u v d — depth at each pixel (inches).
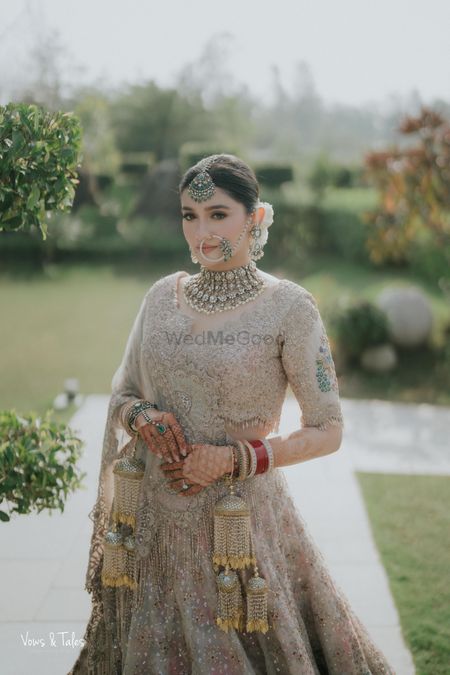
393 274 545.3
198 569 85.4
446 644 120.8
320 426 85.3
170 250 621.9
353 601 135.1
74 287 503.2
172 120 1181.1
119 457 93.6
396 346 334.0
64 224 597.3
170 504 86.7
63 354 337.7
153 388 88.7
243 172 83.7
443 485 195.8
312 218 641.6
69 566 148.8
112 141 882.8
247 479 86.1
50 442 102.1
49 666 113.8
